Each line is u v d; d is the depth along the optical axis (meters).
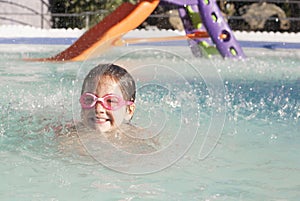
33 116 3.25
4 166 2.34
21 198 1.96
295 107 3.94
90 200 1.96
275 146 2.83
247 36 10.23
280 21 12.64
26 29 10.08
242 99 4.20
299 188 2.17
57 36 9.71
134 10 5.95
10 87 4.40
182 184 2.18
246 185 2.19
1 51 7.52
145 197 2.01
